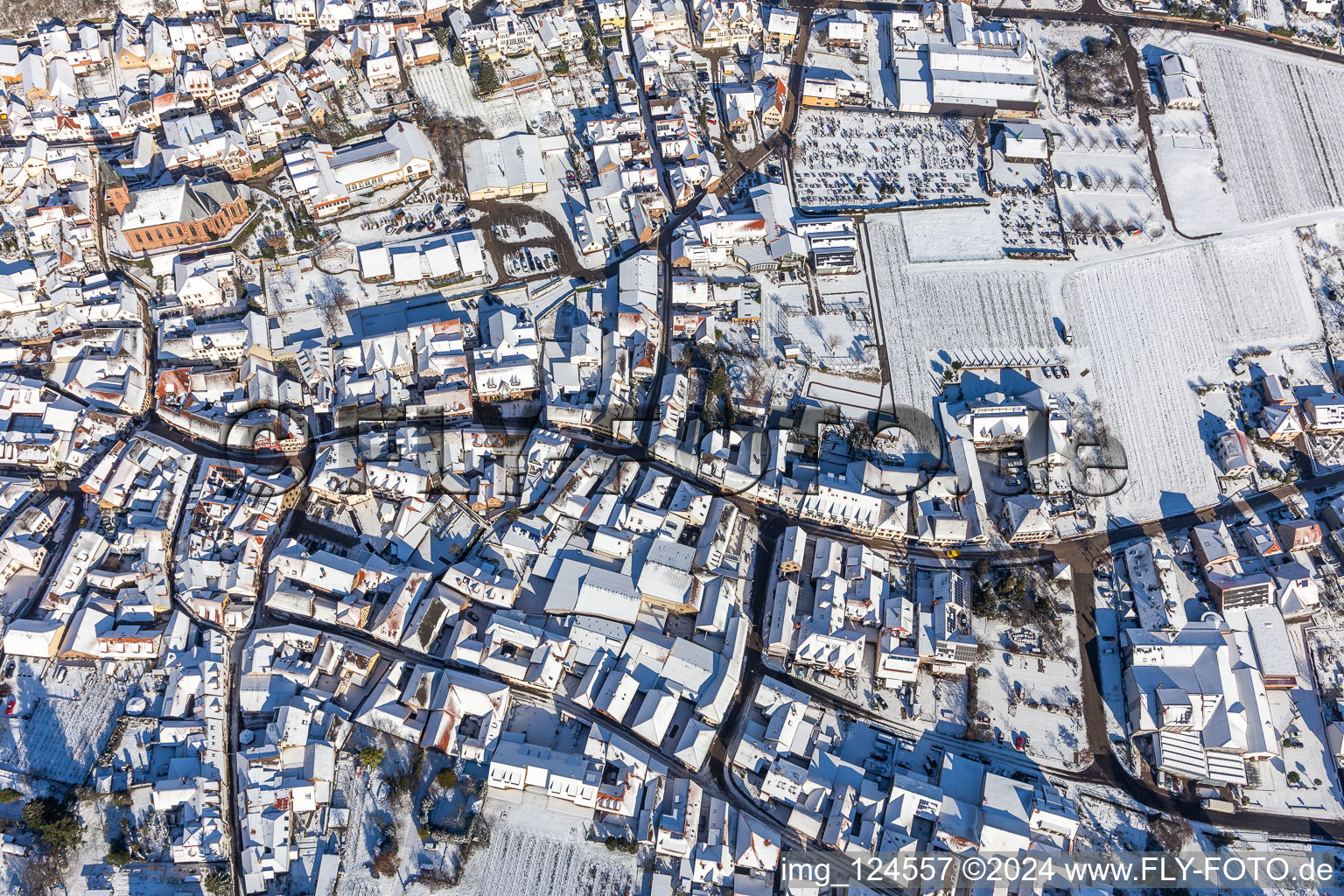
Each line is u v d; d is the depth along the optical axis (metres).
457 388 167.88
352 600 149.75
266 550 155.62
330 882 129.50
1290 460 173.38
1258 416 177.88
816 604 153.25
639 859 134.38
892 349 180.62
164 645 146.12
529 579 156.62
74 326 171.88
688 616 155.62
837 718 146.62
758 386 174.75
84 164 189.12
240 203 184.00
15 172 186.88
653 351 175.25
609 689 144.25
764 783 138.50
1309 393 180.38
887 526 160.38
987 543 163.00
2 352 169.88
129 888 129.00
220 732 138.50
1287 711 150.00
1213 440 174.75
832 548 159.12
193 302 174.88
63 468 162.75
